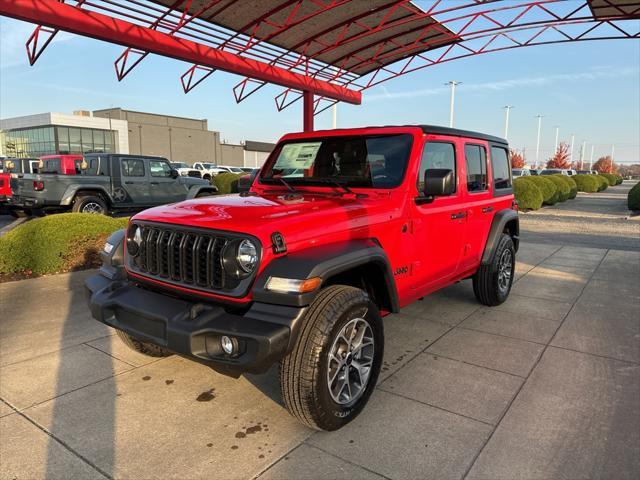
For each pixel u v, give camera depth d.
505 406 3.10
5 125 60.09
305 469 2.45
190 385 3.37
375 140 3.83
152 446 2.63
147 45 10.46
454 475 2.41
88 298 3.19
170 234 2.88
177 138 71.25
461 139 4.39
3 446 2.61
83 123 57.31
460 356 3.92
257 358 2.35
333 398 2.69
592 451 2.61
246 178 4.47
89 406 3.06
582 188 34.12
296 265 2.51
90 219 7.09
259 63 13.22
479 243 4.89
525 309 5.30
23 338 4.21
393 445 2.66
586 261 8.27
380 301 3.37
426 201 3.73
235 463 2.49
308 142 4.18
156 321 2.68
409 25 13.52
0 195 11.85
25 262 6.49
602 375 3.57
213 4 10.14
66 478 2.36
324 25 12.73
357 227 3.07
